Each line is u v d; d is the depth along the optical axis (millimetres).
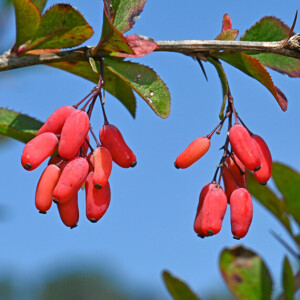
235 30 395
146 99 385
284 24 403
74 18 385
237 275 428
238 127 379
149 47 385
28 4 383
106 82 406
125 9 393
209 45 391
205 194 381
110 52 387
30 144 371
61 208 372
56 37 389
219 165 384
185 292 420
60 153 369
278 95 388
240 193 376
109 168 374
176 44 390
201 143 383
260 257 429
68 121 370
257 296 427
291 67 403
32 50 392
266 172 379
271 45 392
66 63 406
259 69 386
